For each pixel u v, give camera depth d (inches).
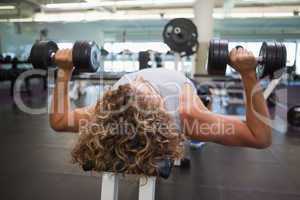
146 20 383.2
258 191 77.6
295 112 158.4
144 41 430.0
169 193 75.1
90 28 416.8
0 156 103.0
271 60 41.3
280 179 86.0
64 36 404.2
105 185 41.1
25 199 71.4
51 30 388.2
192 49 160.7
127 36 430.9
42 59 46.4
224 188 79.0
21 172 88.1
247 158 104.9
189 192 76.0
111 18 371.2
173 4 315.9
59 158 101.1
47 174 86.7
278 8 320.2
